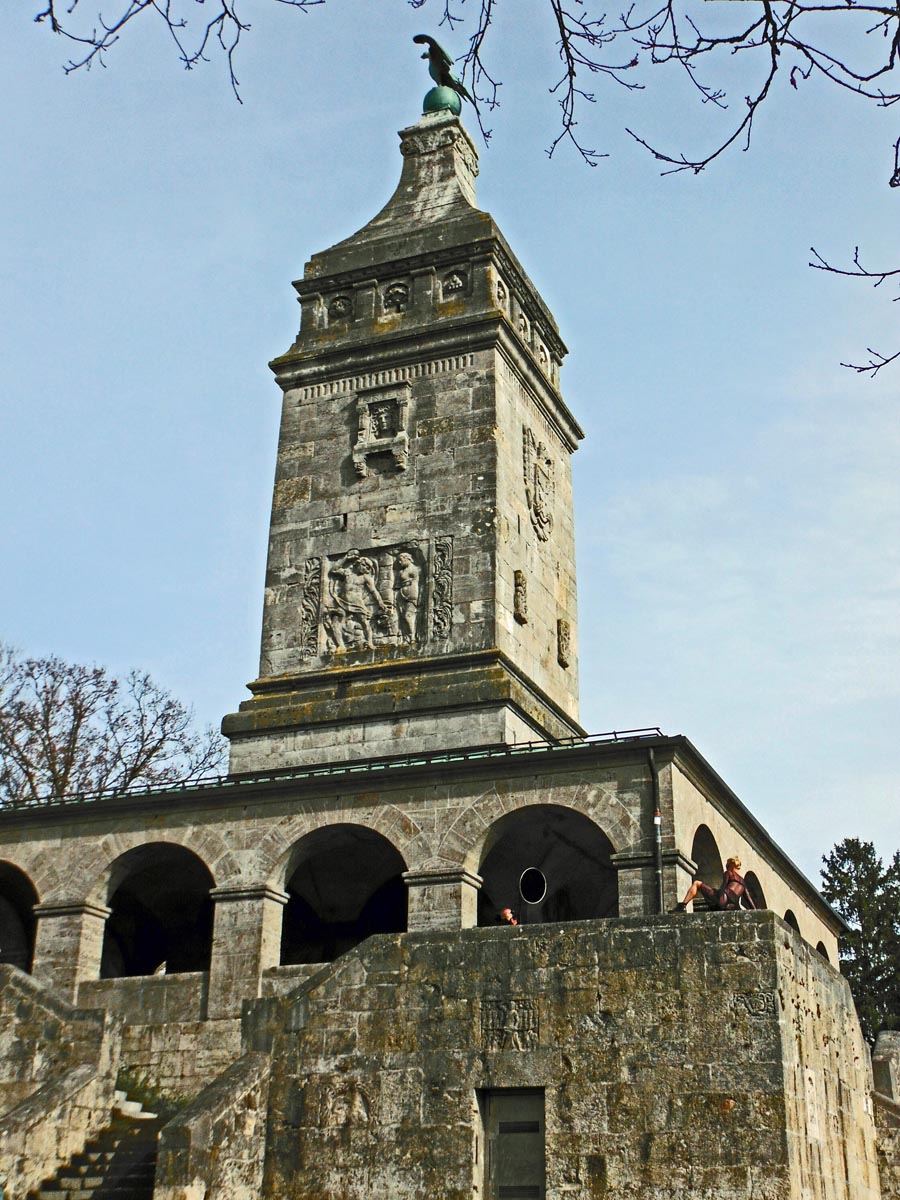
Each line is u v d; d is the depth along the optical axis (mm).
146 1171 24109
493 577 37094
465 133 45469
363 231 43500
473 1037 22500
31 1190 23969
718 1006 21547
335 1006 23422
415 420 39594
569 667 41344
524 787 31359
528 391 41750
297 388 41406
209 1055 31031
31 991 27531
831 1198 22672
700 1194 20656
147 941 39156
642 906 29500
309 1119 22875
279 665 38312
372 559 38531
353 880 36250
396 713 35938
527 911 35500
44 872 34250
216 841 33250
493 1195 21844
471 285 41125
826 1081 23781
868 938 67688
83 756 52812
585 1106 21594
